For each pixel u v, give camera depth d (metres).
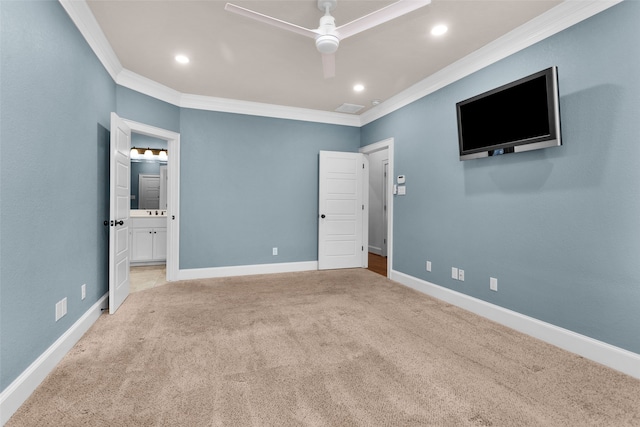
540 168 2.55
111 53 3.09
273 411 1.65
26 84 1.77
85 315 2.62
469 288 3.24
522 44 2.69
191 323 2.85
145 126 3.83
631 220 2.01
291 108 4.92
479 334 2.65
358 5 2.36
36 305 1.88
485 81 3.05
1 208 1.57
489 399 1.77
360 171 5.36
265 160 4.86
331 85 3.98
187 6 2.39
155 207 6.57
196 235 4.51
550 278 2.48
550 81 2.30
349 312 3.17
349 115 5.30
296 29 2.12
